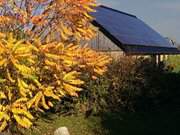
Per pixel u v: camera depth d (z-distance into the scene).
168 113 17.06
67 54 10.99
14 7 11.91
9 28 11.83
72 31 12.15
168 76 18.58
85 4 11.62
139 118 16.17
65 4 11.66
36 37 11.50
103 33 25.72
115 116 16.23
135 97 17.08
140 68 17.36
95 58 11.91
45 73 11.11
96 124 14.98
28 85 10.80
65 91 11.38
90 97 16.55
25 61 10.24
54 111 15.83
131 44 26.61
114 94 16.88
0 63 9.70
